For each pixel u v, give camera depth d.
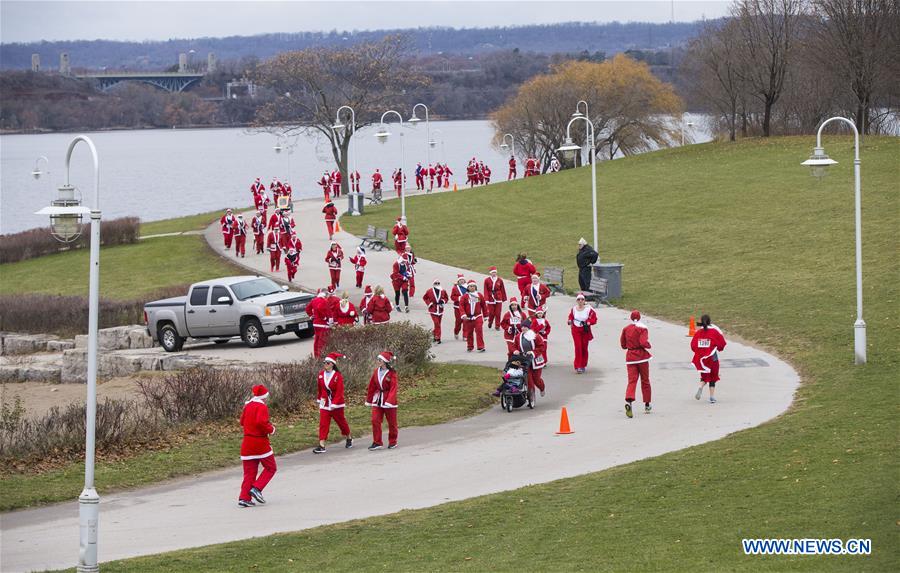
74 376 37.22
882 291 35.69
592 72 105.00
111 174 183.62
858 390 24.34
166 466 21.36
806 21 78.69
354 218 67.62
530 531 15.45
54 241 65.69
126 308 44.06
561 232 55.81
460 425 24.48
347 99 91.81
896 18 74.25
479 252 53.06
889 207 49.44
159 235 69.00
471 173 91.00
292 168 190.75
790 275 40.34
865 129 77.06
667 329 34.94
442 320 39.72
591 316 29.45
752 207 54.47
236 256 56.75
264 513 17.67
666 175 67.44
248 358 34.91
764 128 79.00
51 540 16.38
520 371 25.70
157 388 27.64
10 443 22.34
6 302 46.53
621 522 15.52
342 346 30.28
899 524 13.99
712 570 12.88
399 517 16.81
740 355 30.58
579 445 21.64
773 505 15.57
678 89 125.19
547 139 107.69
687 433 22.00
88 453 14.06
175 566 14.37
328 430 23.31
